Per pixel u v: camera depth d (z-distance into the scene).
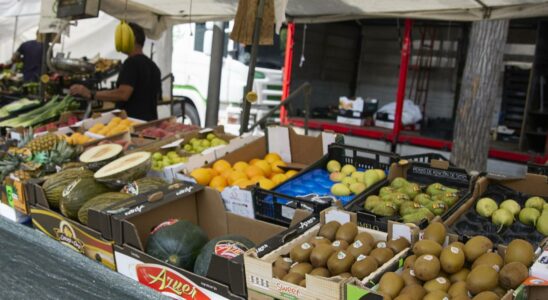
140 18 6.52
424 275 1.81
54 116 5.18
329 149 3.55
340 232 2.17
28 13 8.59
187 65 10.59
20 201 3.01
